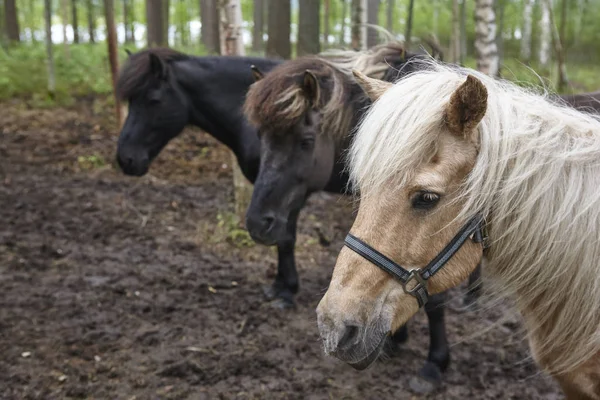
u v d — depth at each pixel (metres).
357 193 2.16
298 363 3.72
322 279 5.04
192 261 5.33
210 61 4.68
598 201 1.89
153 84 4.65
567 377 2.11
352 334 1.82
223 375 3.54
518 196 1.88
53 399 3.26
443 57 3.79
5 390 3.31
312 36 7.54
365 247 1.82
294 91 3.36
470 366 3.75
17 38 17.39
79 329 4.02
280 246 4.25
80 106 11.48
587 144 1.93
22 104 11.39
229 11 5.68
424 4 19.55
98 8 22.23
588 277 1.92
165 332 4.04
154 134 4.79
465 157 1.80
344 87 3.53
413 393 3.45
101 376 3.50
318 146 3.60
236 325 4.19
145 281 4.85
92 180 7.59
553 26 12.10
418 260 1.84
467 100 1.71
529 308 2.10
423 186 1.76
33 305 4.34
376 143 1.79
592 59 20.34
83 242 5.66
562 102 2.61
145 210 6.61
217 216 6.29
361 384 3.51
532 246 1.92
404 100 1.80
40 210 6.39
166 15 17.70
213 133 4.82
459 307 4.62
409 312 1.91
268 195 3.53
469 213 1.82
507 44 21.83
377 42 7.32
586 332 1.97
